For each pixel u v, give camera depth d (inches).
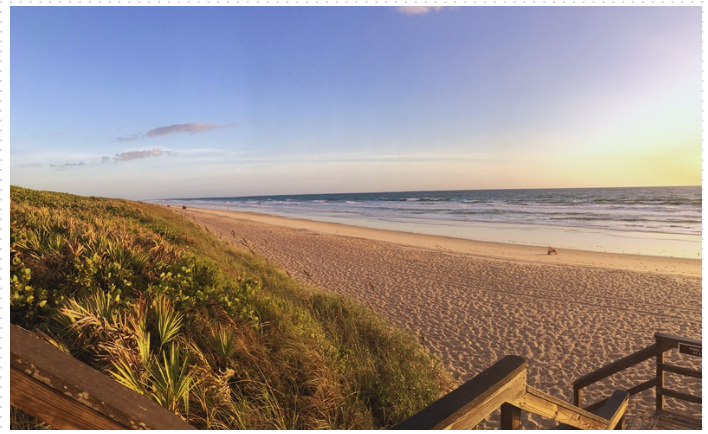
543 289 465.4
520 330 333.4
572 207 1930.4
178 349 116.4
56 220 237.1
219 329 149.5
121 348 102.2
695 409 211.6
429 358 246.8
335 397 147.1
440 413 56.1
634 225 1207.6
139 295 149.3
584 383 197.5
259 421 118.0
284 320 190.2
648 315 373.4
